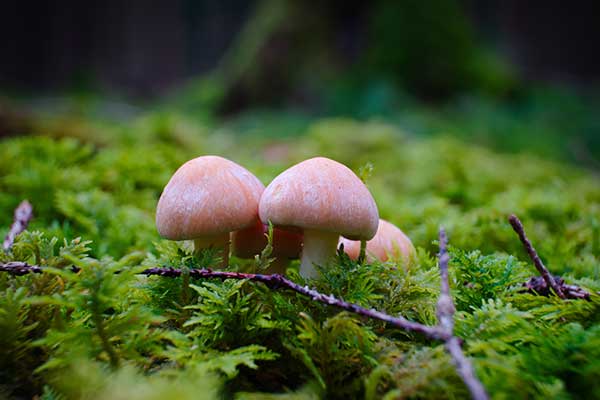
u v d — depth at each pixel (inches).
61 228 9.7
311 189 5.8
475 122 34.4
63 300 4.9
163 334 5.2
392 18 44.4
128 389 4.4
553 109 42.5
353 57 47.4
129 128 20.5
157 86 92.2
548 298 6.3
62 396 4.7
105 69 95.2
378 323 5.9
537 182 17.2
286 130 36.4
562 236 9.9
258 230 6.8
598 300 5.7
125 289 5.4
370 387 4.7
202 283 5.9
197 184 6.1
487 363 4.7
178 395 4.3
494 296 6.3
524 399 4.6
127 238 9.1
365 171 7.2
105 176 12.3
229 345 5.6
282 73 46.6
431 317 6.0
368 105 38.4
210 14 103.7
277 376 5.4
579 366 4.8
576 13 81.3
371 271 6.1
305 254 6.4
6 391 4.9
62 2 93.4
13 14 88.8
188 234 6.0
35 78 91.1
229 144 25.8
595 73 81.0
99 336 5.0
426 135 31.4
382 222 7.3
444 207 12.1
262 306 5.8
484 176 16.8
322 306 5.7
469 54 44.9
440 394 4.7
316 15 47.9
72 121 20.2
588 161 32.5
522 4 82.5
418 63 43.9
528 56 82.9
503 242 9.6
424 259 7.7
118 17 100.3
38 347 5.3
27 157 13.2
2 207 10.3
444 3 45.1
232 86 48.1
